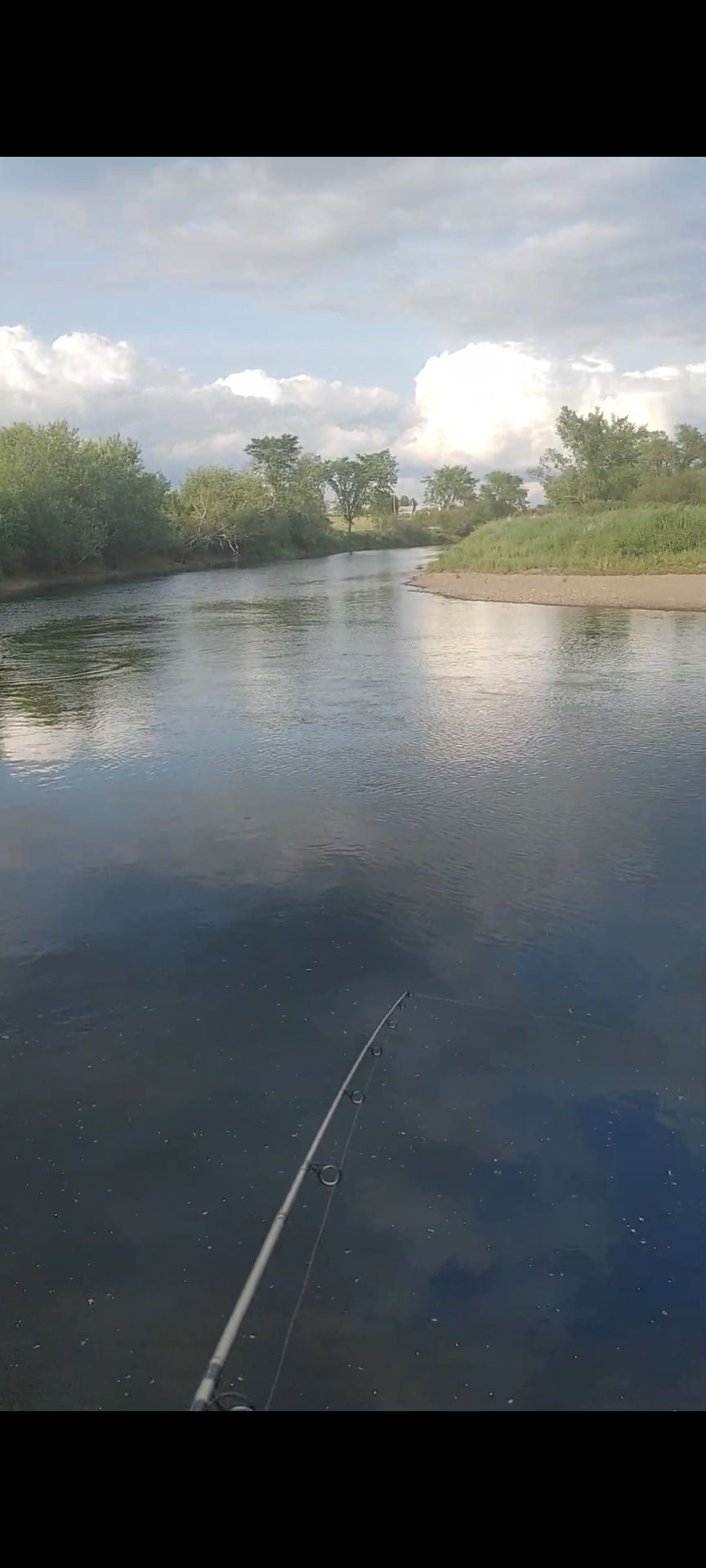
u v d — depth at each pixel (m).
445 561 36.00
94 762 8.66
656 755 8.20
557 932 4.96
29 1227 3.03
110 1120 3.55
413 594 27.27
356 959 4.73
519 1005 4.26
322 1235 2.95
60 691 12.39
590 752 8.39
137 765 8.51
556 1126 3.44
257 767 8.30
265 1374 2.49
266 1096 3.67
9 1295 2.76
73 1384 2.49
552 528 34.78
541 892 5.46
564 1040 3.98
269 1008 4.30
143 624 20.70
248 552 56.16
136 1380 2.50
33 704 11.48
